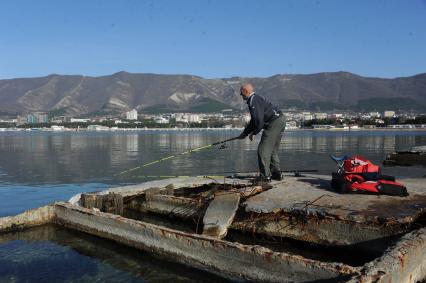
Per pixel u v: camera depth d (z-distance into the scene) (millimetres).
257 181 8492
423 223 6344
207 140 65125
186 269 6309
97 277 6094
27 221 8578
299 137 73250
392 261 4664
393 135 85375
